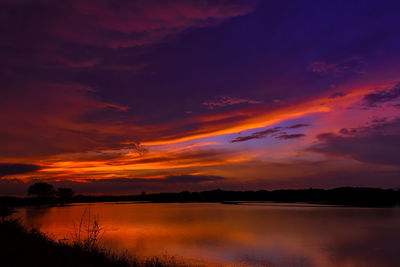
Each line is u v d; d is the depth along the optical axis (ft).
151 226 96.12
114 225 99.55
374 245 61.87
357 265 46.44
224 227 93.56
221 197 516.32
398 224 99.30
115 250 53.36
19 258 21.81
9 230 36.32
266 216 134.41
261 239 69.67
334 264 47.19
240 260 48.98
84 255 27.07
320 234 77.71
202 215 146.20
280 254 53.52
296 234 77.82
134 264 30.66
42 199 362.94
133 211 190.60
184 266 43.32
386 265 46.91
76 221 110.73
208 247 58.95
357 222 106.32
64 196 422.00
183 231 84.07
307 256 52.29
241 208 212.84
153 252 52.90
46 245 28.78
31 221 110.73
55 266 21.20
